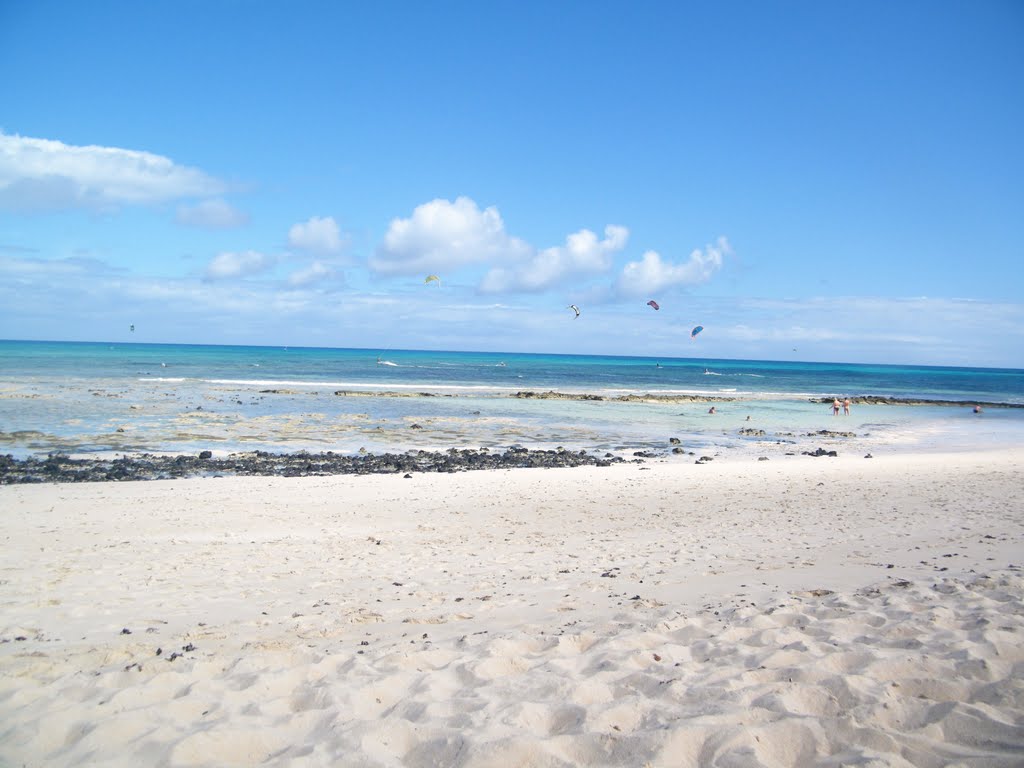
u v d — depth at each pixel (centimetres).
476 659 524
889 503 1510
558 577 868
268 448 2722
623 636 565
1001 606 604
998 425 4353
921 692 432
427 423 3688
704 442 3225
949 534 1087
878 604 633
